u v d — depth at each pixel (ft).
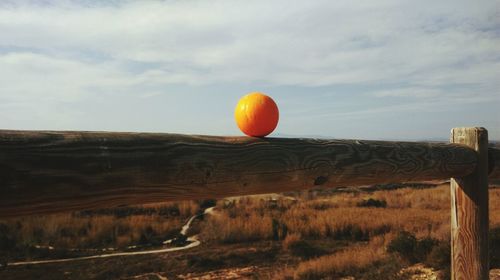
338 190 106.73
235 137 4.47
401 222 54.44
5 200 2.94
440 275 24.48
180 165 3.76
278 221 60.59
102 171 3.32
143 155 3.56
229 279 36.06
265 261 42.19
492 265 23.20
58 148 3.16
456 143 7.89
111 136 3.52
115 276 39.22
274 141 4.71
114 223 64.28
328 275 30.55
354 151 5.51
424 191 93.04
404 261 29.99
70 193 3.20
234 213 71.56
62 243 54.49
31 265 43.70
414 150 6.51
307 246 46.85
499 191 77.30
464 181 7.88
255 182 4.39
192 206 79.77
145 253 48.88
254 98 4.66
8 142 2.97
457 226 7.96
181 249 50.34
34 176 3.02
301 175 4.79
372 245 41.65
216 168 4.02
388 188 108.68
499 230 30.35
